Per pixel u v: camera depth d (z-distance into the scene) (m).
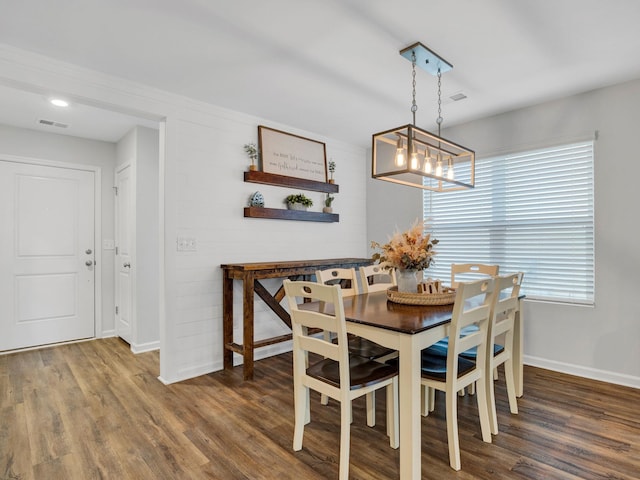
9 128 3.73
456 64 2.49
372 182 4.60
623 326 2.81
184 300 3.05
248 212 3.40
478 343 1.99
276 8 1.89
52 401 2.60
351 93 2.97
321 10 1.91
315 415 2.41
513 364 2.63
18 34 2.09
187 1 1.83
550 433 2.13
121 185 4.23
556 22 2.02
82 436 2.14
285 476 1.78
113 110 2.76
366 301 2.44
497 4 1.86
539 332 3.21
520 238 3.36
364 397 2.72
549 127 3.15
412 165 2.15
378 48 2.29
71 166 4.11
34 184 3.90
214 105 3.22
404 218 4.28
